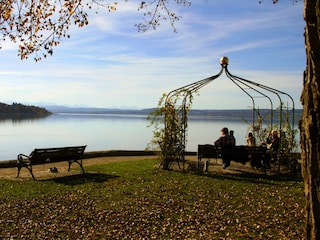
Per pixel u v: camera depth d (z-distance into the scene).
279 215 7.98
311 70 3.90
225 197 9.66
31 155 11.88
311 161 3.88
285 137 13.67
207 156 13.57
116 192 10.20
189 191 10.30
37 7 7.98
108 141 36.94
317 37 3.87
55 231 7.18
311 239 3.92
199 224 7.53
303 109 4.00
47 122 84.25
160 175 12.62
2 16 7.88
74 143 34.50
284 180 11.97
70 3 7.82
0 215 8.16
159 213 8.25
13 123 74.25
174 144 13.70
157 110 13.96
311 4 3.91
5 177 12.40
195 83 13.88
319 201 3.87
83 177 12.38
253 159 13.37
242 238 6.69
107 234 7.03
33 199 9.47
